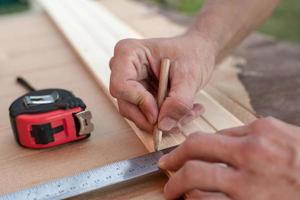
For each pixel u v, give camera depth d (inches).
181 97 29.2
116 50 32.0
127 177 26.2
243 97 39.2
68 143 30.9
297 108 36.9
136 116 30.5
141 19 60.6
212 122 32.2
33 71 44.5
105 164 28.5
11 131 33.1
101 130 32.7
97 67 41.8
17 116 29.0
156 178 27.3
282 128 22.3
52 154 30.0
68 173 27.9
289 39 72.0
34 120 28.6
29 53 49.7
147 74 32.8
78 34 50.8
